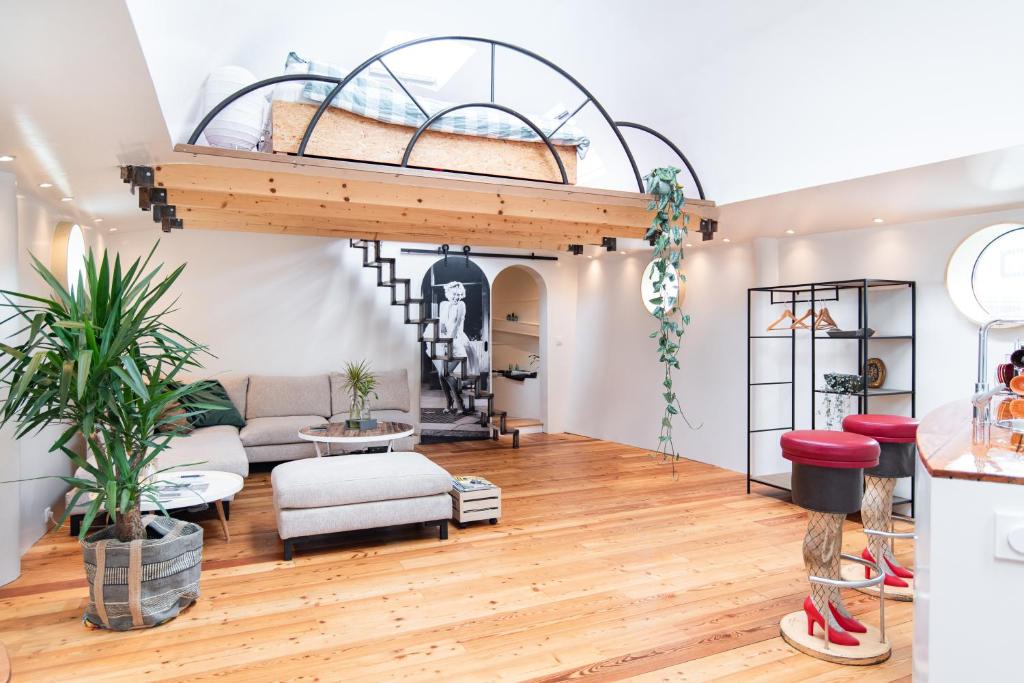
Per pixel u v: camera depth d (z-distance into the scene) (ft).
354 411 19.26
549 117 18.19
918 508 6.73
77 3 6.05
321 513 13.78
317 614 11.03
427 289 27.61
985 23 9.93
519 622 10.75
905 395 17.62
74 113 9.29
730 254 22.61
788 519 16.67
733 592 12.01
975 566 5.56
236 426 23.02
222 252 24.54
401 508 14.48
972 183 13.29
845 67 11.93
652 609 11.27
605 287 28.60
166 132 10.37
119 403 9.90
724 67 13.65
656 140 16.98
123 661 9.40
